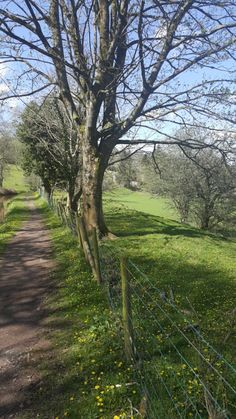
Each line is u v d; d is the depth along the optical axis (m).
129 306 6.00
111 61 15.67
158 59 14.74
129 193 54.88
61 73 16.86
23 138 32.16
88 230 16.55
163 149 32.25
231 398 4.66
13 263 14.34
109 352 6.49
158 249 14.70
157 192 38.09
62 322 8.16
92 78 16.08
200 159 28.42
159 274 10.94
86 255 11.99
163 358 5.94
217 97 14.45
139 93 15.79
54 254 15.03
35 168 35.44
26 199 63.66
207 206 33.47
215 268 11.88
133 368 5.75
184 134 27.34
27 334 7.79
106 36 15.89
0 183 87.75
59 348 6.99
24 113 28.61
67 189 25.97
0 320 8.67
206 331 6.86
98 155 16.62
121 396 5.25
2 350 7.17
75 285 10.27
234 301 8.59
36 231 23.33
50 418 5.10
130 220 24.30
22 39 13.05
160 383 5.35
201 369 4.30
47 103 24.19
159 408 4.82
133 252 13.94
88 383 5.72
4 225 27.69
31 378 6.11
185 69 14.42
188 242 16.83
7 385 5.99
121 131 16.16
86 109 16.50
